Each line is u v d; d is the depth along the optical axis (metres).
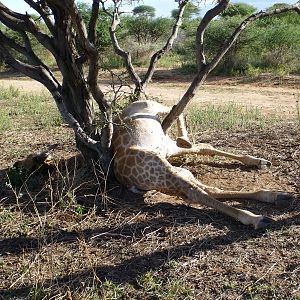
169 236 4.42
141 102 5.89
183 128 6.47
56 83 5.71
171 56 23.72
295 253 4.06
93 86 5.18
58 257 4.12
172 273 3.82
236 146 7.15
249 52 18.91
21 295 3.62
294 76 16.62
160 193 5.35
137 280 3.72
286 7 5.66
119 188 5.41
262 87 15.32
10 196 5.43
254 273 3.79
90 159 5.63
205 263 3.95
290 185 5.54
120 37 23.16
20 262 4.07
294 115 9.82
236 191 5.24
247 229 4.51
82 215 4.81
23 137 8.30
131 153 5.19
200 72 5.54
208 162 6.36
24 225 4.68
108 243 4.34
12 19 5.51
